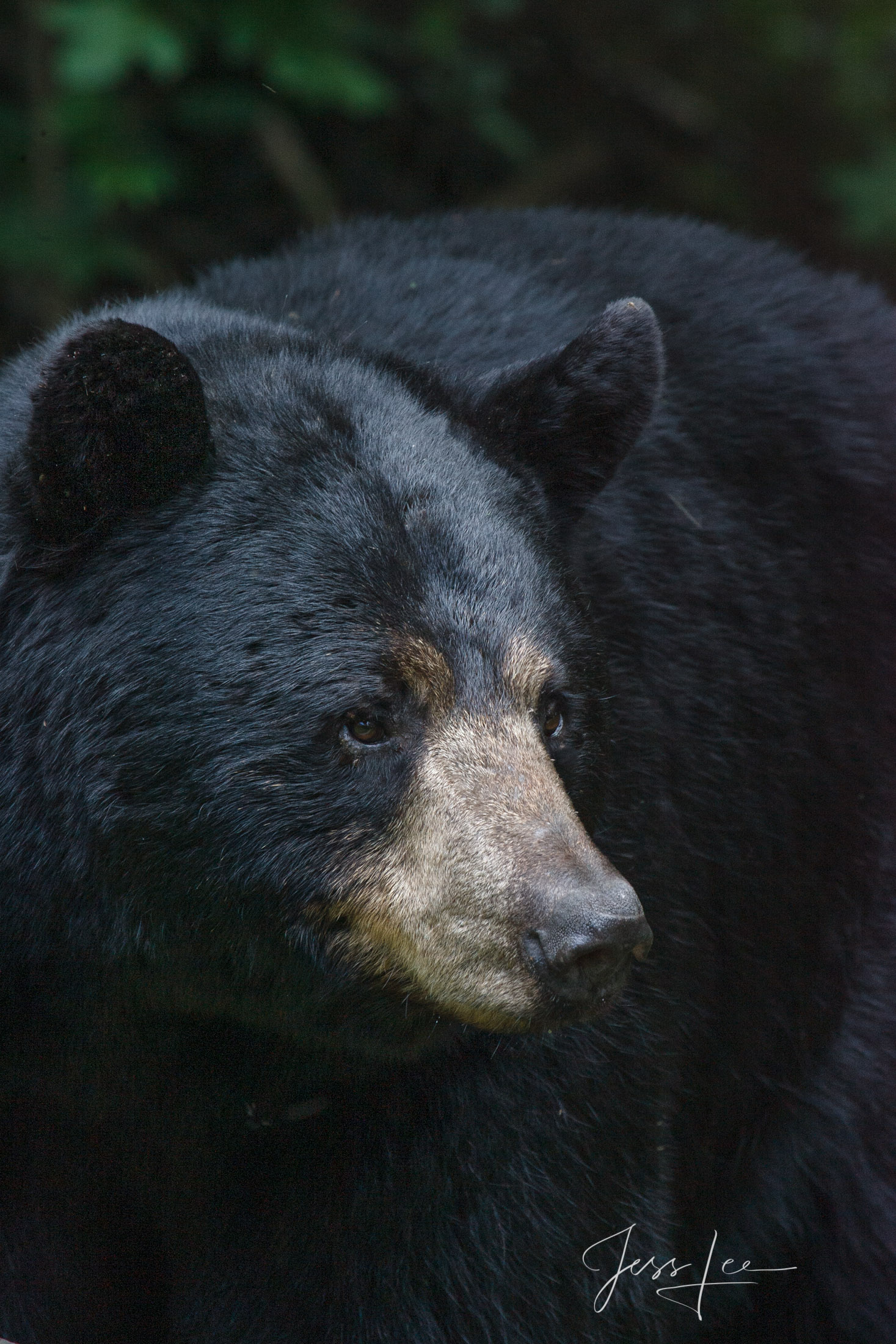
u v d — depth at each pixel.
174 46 12.41
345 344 6.66
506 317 7.55
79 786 5.68
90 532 5.66
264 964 5.79
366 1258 6.19
